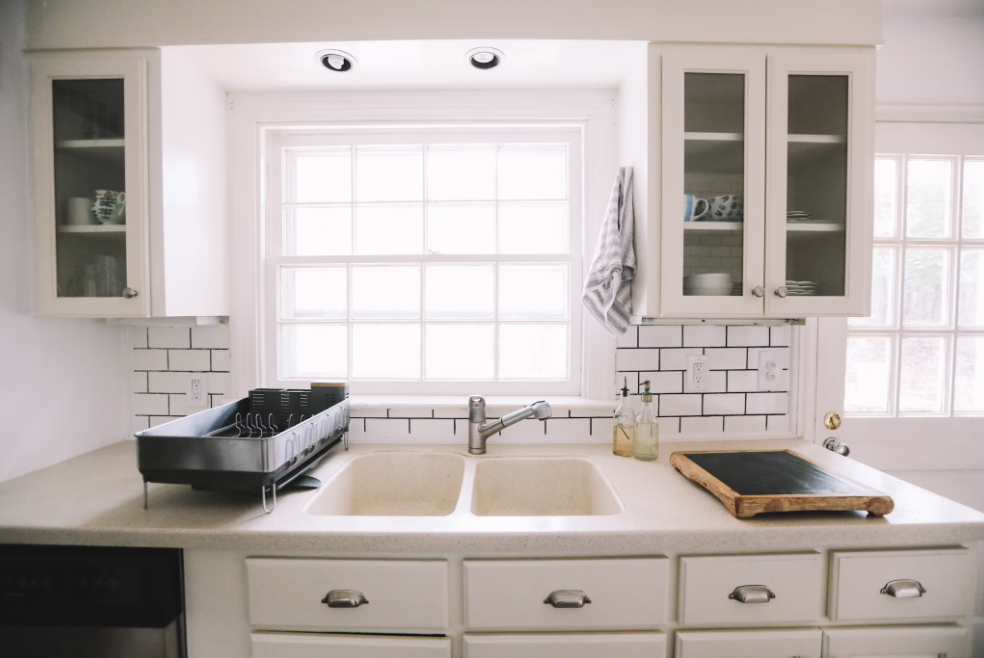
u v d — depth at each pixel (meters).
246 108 1.52
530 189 1.71
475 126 1.57
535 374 1.67
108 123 1.21
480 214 1.72
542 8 1.20
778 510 0.92
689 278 1.21
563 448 1.45
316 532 0.89
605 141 1.50
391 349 1.93
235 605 0.92
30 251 1.20
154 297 1.21
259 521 0.93
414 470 1.41
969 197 1.57
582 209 1.57
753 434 1.53
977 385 1.58
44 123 1.19
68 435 1.33
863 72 1.18
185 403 1.53
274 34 1.21
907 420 1.55
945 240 1.55
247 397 1.38
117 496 1.06
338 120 1.53
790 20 1.18
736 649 0.90
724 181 1.21
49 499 1.04
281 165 1.62
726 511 0.97
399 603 0.90
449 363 2.04
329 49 1.26
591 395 1.54
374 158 1.71
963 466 1.56
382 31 1.21
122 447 1.44
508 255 1.60
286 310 1.67
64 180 1.22
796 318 1.38
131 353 1.53
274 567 0.90
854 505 0.92
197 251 1.35
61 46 1.18
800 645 0.91
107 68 1.17
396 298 1.97
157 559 0.88
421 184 1.65
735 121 1.20
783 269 1.19
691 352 1.52
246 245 1.53
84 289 1.22
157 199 1.20
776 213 1.18
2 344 1.15
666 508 0.99
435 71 1.39
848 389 1.58
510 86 1.49
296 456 1.06
